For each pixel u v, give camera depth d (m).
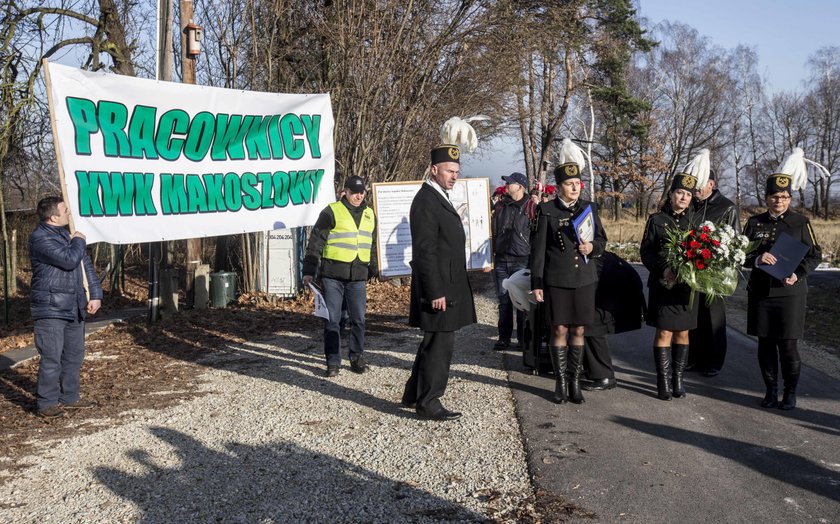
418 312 5.37
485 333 9.00
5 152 12.22
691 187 5.91
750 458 4.57
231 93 7.75
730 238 5.48
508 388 6.29
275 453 4.63
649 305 5.94
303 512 3.76
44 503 3.90
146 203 7.15
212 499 3.93
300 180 8.53
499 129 20.20
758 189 63.66
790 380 5.64
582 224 5.59
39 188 16.28
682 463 4.48
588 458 4.55
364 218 6.82
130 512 3.78
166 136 7.29
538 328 6.66
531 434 5.01
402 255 8.07
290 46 12.94
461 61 14.61
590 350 6.23
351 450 4.68
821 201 61.66
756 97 58.41
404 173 14.51
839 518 3.72
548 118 32.03
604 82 39.50
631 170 55.06
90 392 6.16
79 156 6.48
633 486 4.11
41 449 4.77
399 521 3.66
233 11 12.12
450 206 5.39
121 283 14.66
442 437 4.95
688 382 6.57
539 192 8.16
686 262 5.47
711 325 6.69
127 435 5.02
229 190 7.90
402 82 13.48
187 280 11.23
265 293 12.30
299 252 12.48
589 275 5.70
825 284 15.91
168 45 9.98
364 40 12.75
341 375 6.75
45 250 5.36
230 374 6.82
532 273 5.75
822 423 5.32
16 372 7.01
